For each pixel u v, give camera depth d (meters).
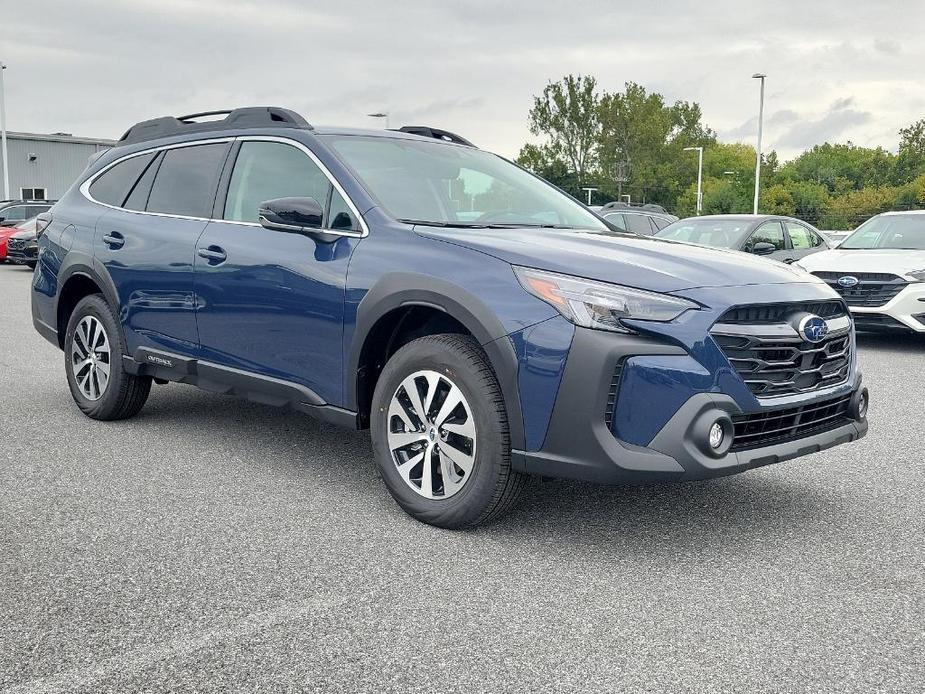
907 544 3.66
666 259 3.69
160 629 2.81
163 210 5.10
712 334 3.35
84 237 5.50
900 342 10.30
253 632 2.79
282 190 4.48
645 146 92.31
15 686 2.46
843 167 115.44
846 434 3.86
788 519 3.96
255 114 4.81
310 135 4.48
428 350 3.70
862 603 3.08
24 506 3.97
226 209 4.72
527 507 4.05
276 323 4.30
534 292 3.44
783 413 3.55
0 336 9.55
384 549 3.51
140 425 5.51
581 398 3.31
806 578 3.29
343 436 5.31
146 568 3.29
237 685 2.47
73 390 5.66
